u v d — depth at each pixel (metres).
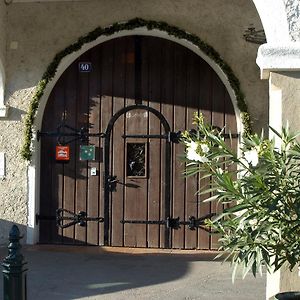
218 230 4.27
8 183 9.09
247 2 8.73
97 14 8.94
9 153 9.09
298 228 4.00
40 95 8.97
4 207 9.12
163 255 8.56
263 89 8.72
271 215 4.01
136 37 9.09
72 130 9.16
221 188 4.17
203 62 9.01
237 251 4.10
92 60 9.14
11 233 5.13
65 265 7.84
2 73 8.95
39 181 9.21
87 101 9.15
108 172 9.12
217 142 4.30
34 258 8.20
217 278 7.21
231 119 8.93
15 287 5.08
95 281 7.05
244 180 4.04
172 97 9.04
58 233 9.20
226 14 8.76
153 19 8.82
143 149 9.09
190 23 8.79
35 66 9.02
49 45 9.01
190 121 9.02
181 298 6.38
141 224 9.09
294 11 4.93
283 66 4.92
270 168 4.05
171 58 9.05
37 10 9.02
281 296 4.16
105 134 9.12
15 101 9.05
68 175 9.19
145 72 9.08
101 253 8.63
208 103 8.98
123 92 9.10
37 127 9.09
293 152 4.11
